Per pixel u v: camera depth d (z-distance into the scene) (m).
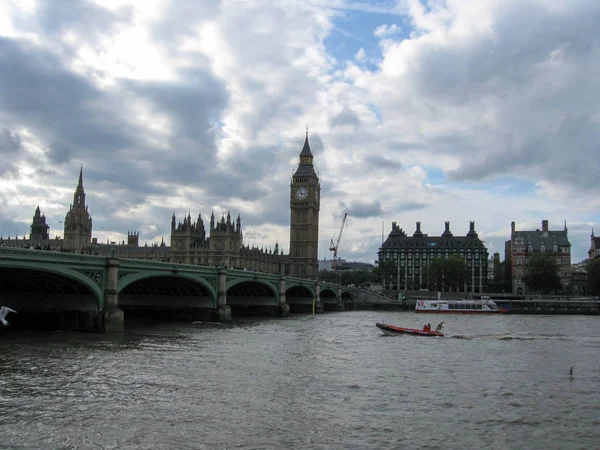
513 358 63.16
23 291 80.69
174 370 50.47
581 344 77.81
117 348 62.91
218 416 36.25
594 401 42.53
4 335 72.31
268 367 53.72
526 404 41.31
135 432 32.66
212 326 97.62
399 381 48.62
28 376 46.25
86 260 73.19
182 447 30.52
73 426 33.41
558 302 182.62
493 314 174.12
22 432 32.09
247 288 137.38
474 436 33.72
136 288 109.62
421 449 31.30
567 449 31.86
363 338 83.12
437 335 87.12
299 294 180.25
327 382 47.53
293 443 31.64
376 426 35.09
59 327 79.00
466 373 53.03
